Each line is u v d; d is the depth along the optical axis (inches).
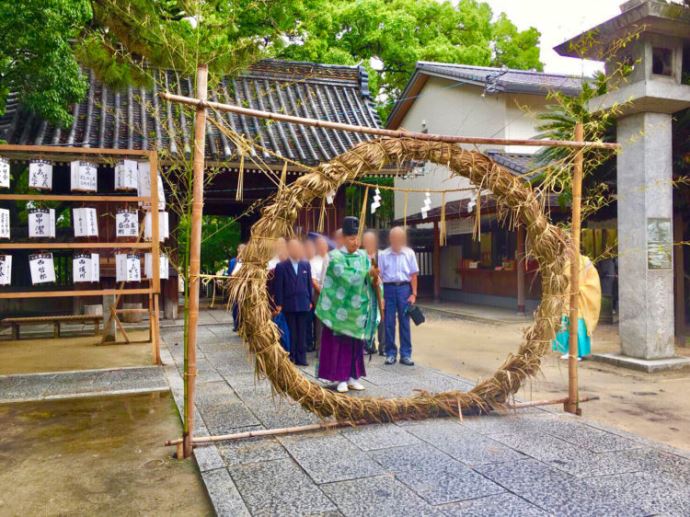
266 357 159.8
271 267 275.7
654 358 281.3
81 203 292.5
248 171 448.5
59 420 188.2
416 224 730.2
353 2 750.5
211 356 301.6
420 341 386.9
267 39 234.2
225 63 210.8
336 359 212.4
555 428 171.5
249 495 123.6
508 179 182.4
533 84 553.0
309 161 445.1
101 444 165.2
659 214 280.8
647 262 279.1
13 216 452.1
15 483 138.2
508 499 121.0
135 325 428.5
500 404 186.1
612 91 280.1
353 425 172.1
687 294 423.2
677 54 272.4
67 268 436.5
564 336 276.2
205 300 624.4
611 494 123.5
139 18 225.3
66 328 416.5
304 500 121.0
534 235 185.9
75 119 442.3
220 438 159.0
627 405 213.9
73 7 288.7
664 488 126.6
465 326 472.1
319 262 296.5
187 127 446.6
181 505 126.6
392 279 275.1
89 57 277.7
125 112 459.5
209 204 600.1
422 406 180.1
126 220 283.7
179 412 193.2
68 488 135.3
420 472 136.4
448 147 178.2
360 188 671.1
